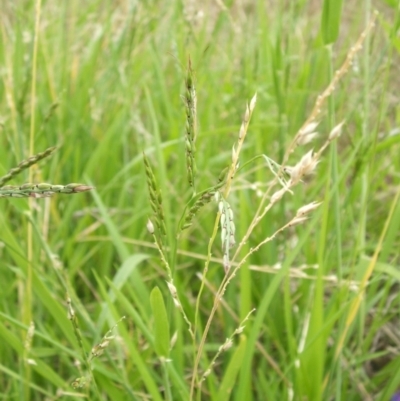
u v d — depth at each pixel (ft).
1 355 1.32
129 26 1.98
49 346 1.39
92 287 1.68
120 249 1.28
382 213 1.92
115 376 1.12
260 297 1.41
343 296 1.18
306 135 0.74
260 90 1.89
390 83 2.00
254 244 1.51
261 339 1.49
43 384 1.34
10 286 1.42
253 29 2.11
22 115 1.43
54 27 2.35
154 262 1.56
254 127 1.56
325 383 1.16
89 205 1.94
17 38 1.81
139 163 1.91
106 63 2.29
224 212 0.73
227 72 2.25
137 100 2.07
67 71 2.11
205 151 1.91
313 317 1.10
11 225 1.77
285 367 1.27
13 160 1.72
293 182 0.75
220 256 1.62
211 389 1.11
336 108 1.61
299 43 2.18
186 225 0.80
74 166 1.92
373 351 1.46
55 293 1.38
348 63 0.74
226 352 1.33
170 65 2.31
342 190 1.51
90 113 2.05
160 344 0.96
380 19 1.19
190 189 1.72
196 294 1.66
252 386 1.36
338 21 1.09
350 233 1.83
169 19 2.25
